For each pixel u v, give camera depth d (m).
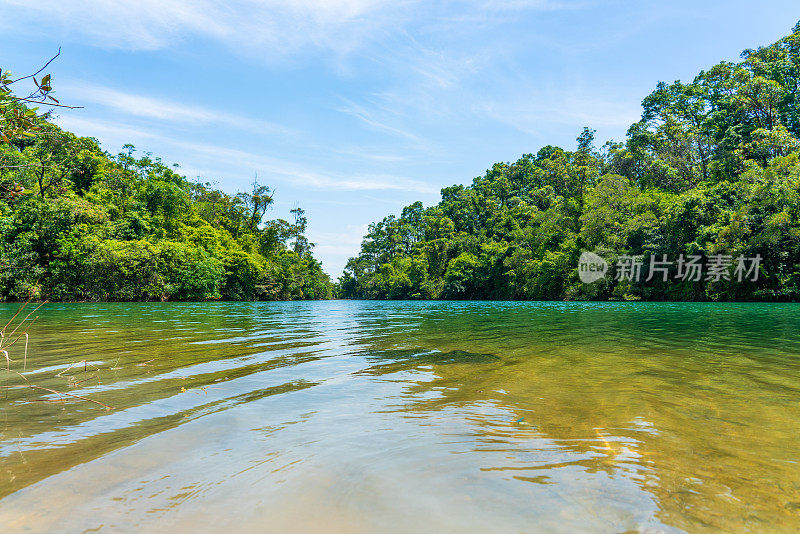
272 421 2.55
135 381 3.62
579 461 1.97
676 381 3.71
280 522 1.41
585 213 42.25
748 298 28.20
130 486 1.68
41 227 26.17
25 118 3.10
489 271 54.50
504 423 2.53
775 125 40.66
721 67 51.19
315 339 6.87
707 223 31.19
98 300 27.73
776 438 2.30
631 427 2.47
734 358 4.97
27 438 2.23
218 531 1.36
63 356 4.96
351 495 1.61
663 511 1.52
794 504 1.58
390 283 72.19
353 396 3.17
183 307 20.48
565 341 6.66
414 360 4.82
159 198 38.28
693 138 47.44
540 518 1.46
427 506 1.53
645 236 34.66
